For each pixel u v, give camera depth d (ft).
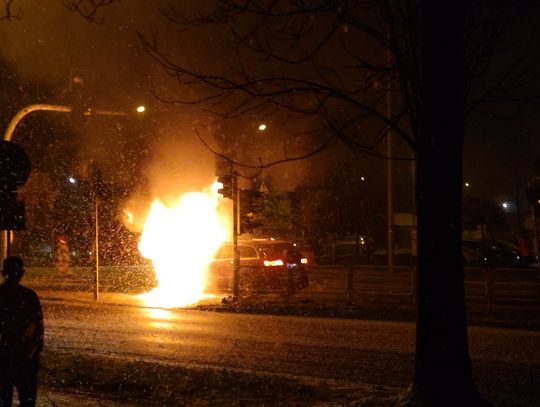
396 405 22.17
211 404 27.66
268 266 71.10
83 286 91.50
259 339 47.83
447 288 21.52
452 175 21.49
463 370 21.61
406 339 46.93
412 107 21.71
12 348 23.88
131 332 51.83
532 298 66.39
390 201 105.09
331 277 78.79
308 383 30.71
